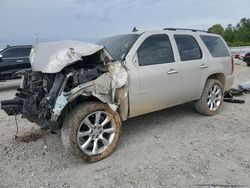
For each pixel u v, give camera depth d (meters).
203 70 5.93
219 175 3.78
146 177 3.81
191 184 3.60
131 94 4.71
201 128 5.55
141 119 6.18
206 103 6.11
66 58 4.09
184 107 6.99
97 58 4.54
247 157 4.27
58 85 4.15
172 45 5.44
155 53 5.13
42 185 3.76
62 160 4.44
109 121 4.43
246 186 3.52
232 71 6.83
